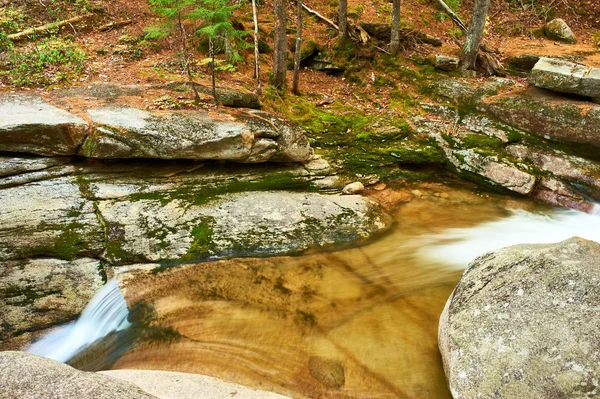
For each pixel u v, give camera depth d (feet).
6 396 6.58
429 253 18.85
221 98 25.21
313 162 24.48
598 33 42.55
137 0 36.01
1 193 17.56
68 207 17.75
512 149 26.32
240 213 19.29
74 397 6.52
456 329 11.07
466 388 9.97
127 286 15.26
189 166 21.45
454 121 29.89
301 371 12.12
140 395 6.79
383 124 28.94
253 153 21.67
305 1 41.93
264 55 34.30
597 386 8.54
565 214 22.77
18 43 28.14
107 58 28.48
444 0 41.81
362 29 36.40
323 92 33.24
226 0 24.26
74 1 33.19
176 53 29.68
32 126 18.48
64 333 13.65
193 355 12.73
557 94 28.60
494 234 20.79
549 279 10.47
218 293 15.38
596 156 25.35
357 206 21.33
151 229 17.60
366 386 11.62
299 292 15.72
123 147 19.40
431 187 25.09
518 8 46.73
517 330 10.00
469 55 33.58
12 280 14.61
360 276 16.90
